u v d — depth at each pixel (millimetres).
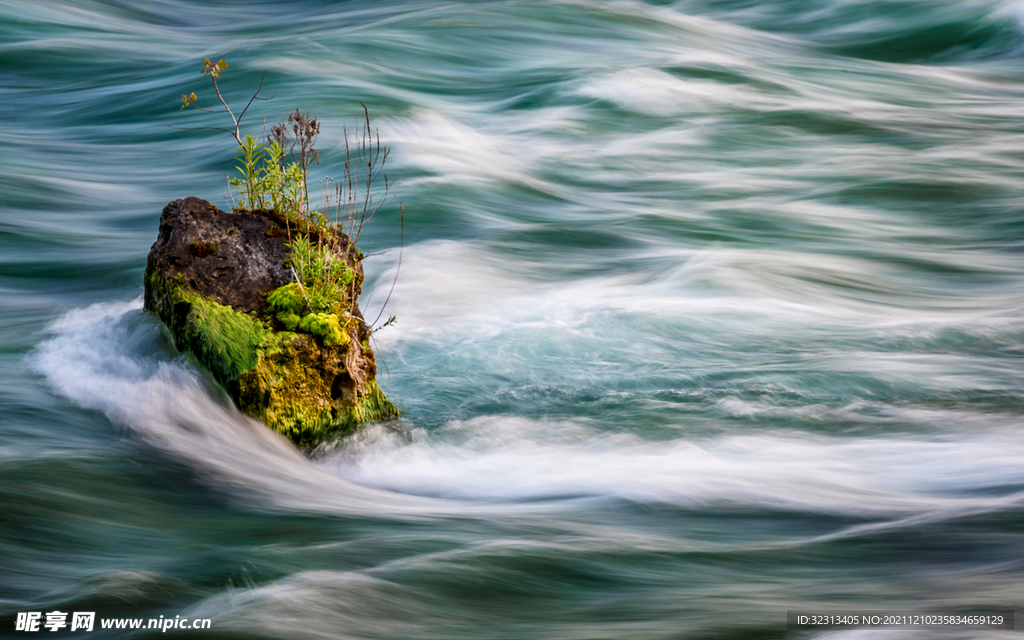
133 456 16484
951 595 12312
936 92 63625
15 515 13945
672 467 17859
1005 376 22484
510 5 76250
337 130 48250
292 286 18781
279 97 54125
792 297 29188
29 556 13109
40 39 73938
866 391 21625
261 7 106312
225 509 15320
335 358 18703
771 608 12039
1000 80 68188
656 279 30484
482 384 21922
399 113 51688
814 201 42188
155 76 62375
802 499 16391
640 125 54281
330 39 65625
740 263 31719
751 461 18172
